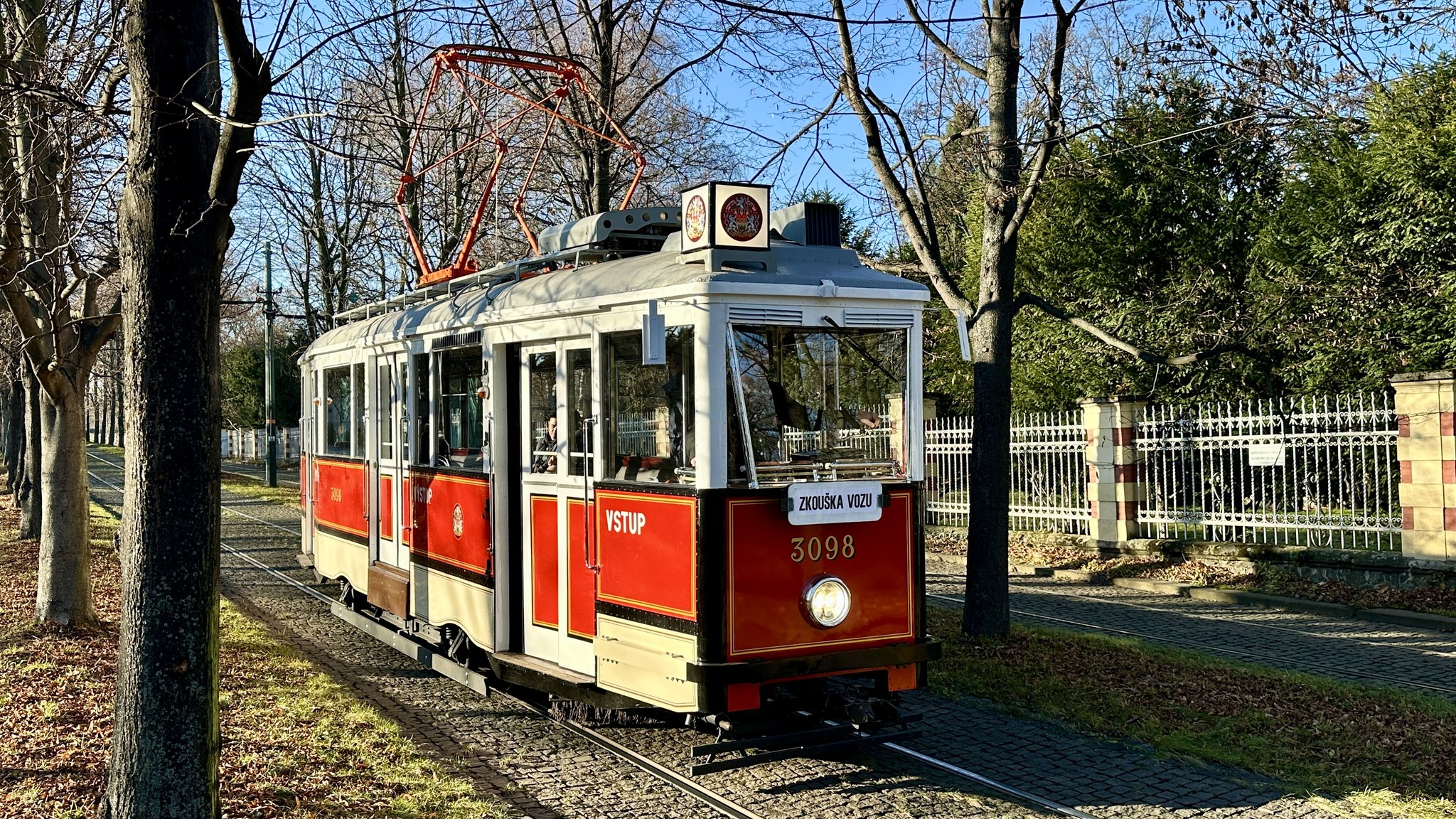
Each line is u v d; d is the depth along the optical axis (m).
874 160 10.15
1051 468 16.94
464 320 7.95
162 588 4.52
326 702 7.56
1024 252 20.42
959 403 21.97
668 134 19.02
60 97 6.73
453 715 7.70
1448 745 6.83
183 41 4.73
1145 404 15.41
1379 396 15.91
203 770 4.56
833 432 6.29
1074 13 8.87
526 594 7.34
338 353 11.04
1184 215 19.17
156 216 4.60
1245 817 5.79
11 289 9.12
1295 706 7.71
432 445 8.62
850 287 6.29
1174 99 8.76
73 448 10.00
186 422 4.58
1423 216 15.02
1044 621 11.70
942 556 16.94
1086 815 5.78
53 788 5.56
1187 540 14.45
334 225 21.77
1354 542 12.86
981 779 6.34
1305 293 16.56
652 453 6.25
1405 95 14.89
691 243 6.25
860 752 6.84
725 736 5.96
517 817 5.62
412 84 15.59
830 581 6.10
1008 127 9.90
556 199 18.25
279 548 17.84
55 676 7.93
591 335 6.68
